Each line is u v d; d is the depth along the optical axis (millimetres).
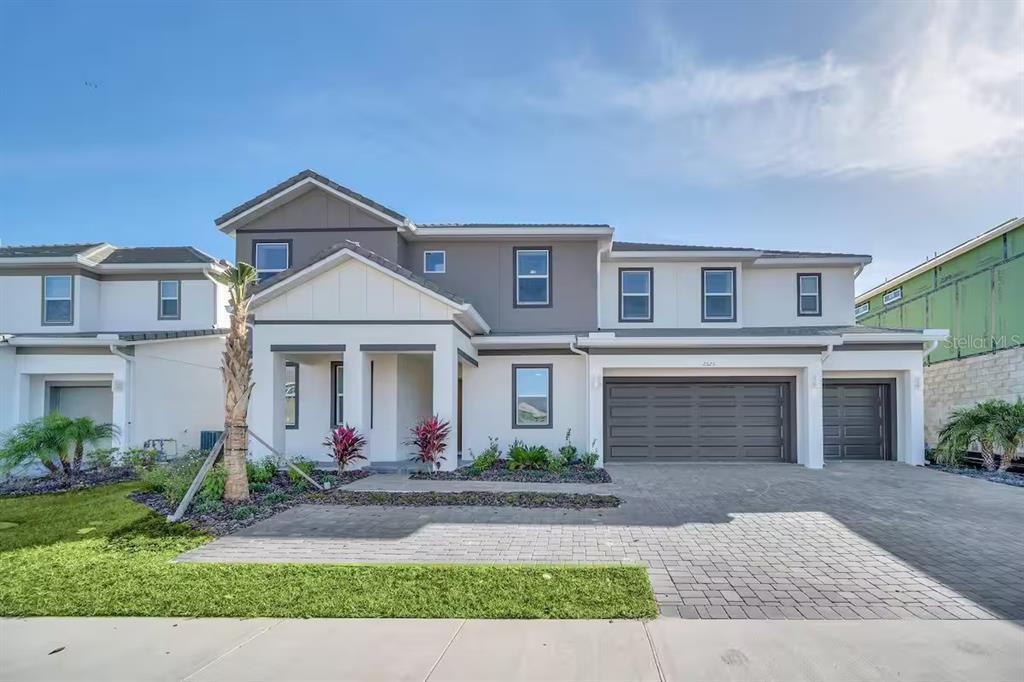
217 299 19766
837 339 14406
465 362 14812
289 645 4582
